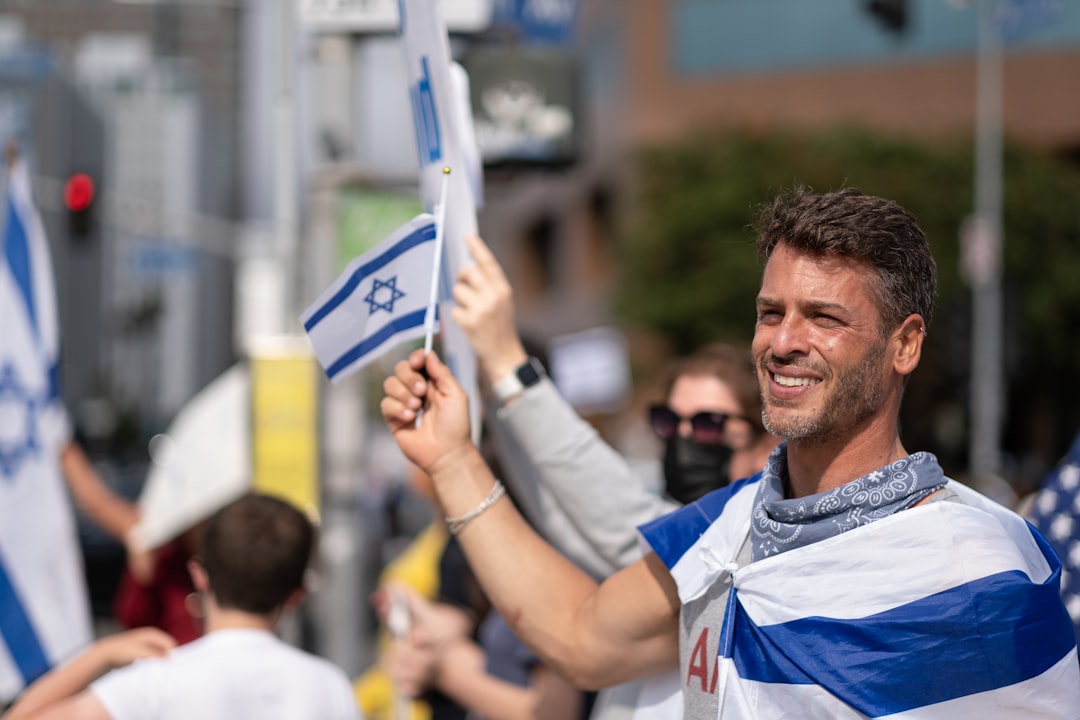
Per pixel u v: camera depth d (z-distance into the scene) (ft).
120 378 207.62
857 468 7.70
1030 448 133.80
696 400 12.25
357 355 10.47
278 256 25.61
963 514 7.36
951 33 127.13
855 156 104.88
